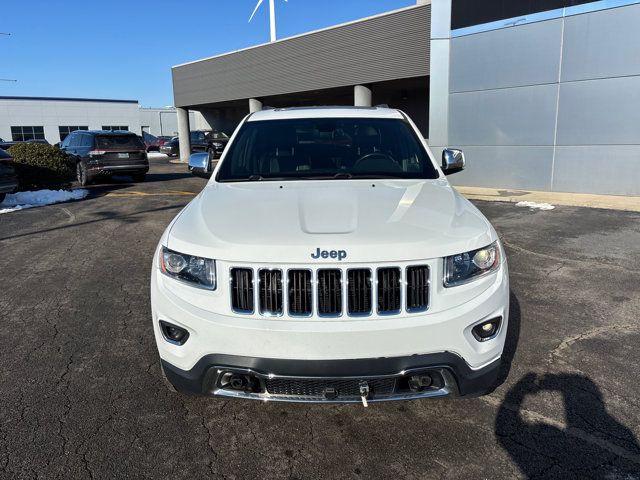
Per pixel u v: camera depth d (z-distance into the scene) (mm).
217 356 2432
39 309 4688
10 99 48312
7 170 10828
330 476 2459
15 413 2992
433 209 2838
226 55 23797
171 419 2934
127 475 2469
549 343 3826
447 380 2469
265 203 2977
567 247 6664
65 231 8180
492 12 11711
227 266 2439
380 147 3900
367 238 2432
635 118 10352
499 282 2604
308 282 2391
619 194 10820
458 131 12812
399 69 16625
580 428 2781
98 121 53469
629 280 5293
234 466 2537
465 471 2473
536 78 11406
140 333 4129
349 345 2350
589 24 10516
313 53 19422
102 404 3086
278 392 2479
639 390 3150
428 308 2418
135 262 6246
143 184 15477
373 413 2969
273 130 4113
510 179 12250
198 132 30938
